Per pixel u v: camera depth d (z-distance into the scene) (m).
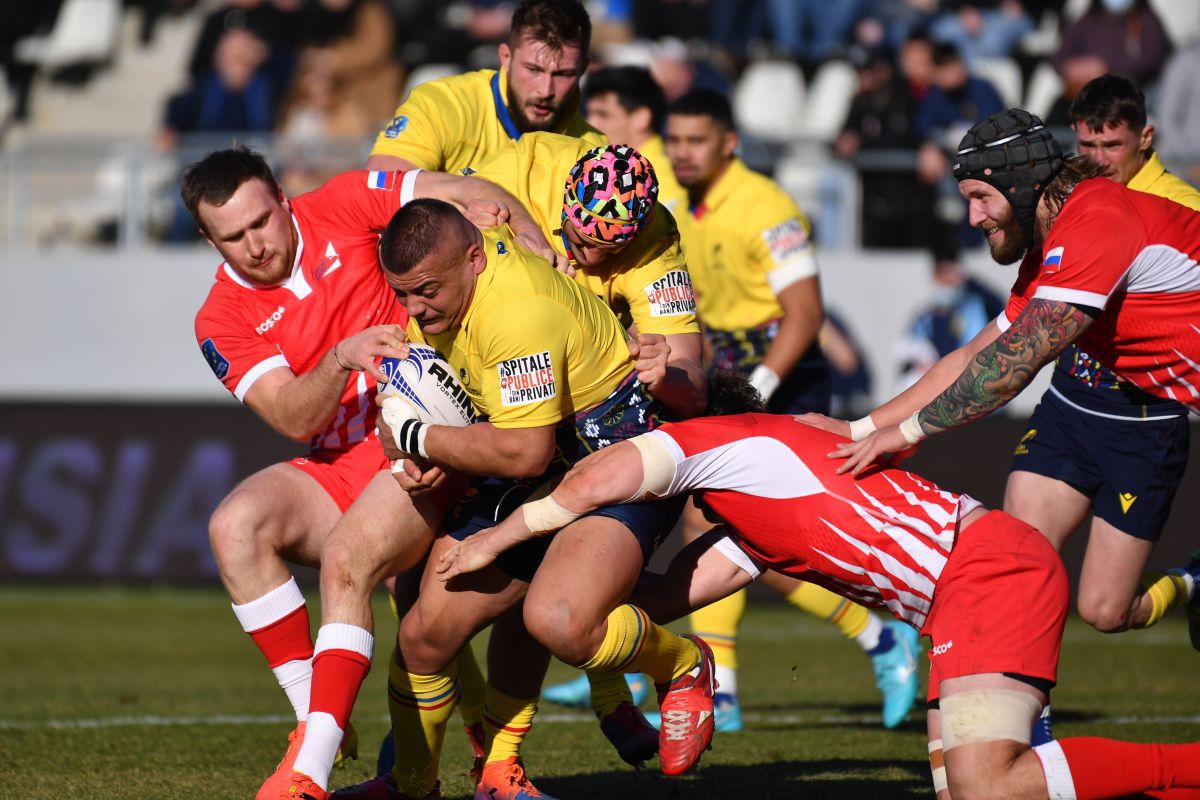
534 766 19.02
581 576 13.95
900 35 49.12
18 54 55.72
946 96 41.03
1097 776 13.06
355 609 14.82
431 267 13.91
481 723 17.47
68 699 24.34
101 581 36.66
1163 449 18.45
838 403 39.19
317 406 15.38
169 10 56.88
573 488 14.21
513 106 18.92
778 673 28.28
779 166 41.94
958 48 44.06
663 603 15.34
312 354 16.39
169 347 40.59
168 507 36.66
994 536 13.62
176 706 23.70
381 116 47.97
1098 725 21.66
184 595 37.47
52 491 36.88
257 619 15.41
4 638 31.17
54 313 40.72
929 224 40.16
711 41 50.41
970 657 13.25
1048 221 15.09
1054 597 13.42
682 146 24.22
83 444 36.88
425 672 15.48
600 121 25.45
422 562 16.28
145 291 40.56
